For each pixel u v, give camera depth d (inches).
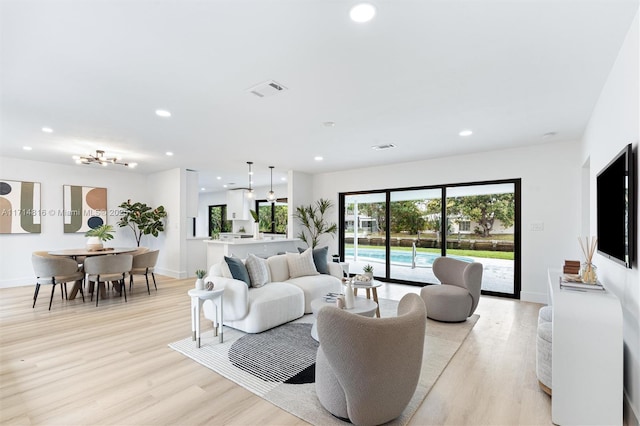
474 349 123.0
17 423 77.4
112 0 65.2
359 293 217.9
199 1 65.7
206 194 495.8
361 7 67.7
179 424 77.3
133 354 116.8
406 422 78.1
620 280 90.8
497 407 85.0
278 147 196.9
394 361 70.4
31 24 73.2
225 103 123.1
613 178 91.5
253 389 93.0
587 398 77.1
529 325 151.0
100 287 206.8
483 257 216.5
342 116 138.6
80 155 220.2
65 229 257.3
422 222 243.6
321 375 81.9
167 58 89.6
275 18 71.6
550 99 119.7
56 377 99.9
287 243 260.5
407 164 246.7
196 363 109.4
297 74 99.7
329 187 294.0
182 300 196.9
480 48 84.4
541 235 191.2
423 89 111.0
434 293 156.6
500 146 195.0
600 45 83.2
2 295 207.9
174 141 181.8
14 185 233.3
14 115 136.1
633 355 77.5
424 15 70.6
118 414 81.0
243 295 135.1
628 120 81.0
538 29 76.0
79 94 114.1
